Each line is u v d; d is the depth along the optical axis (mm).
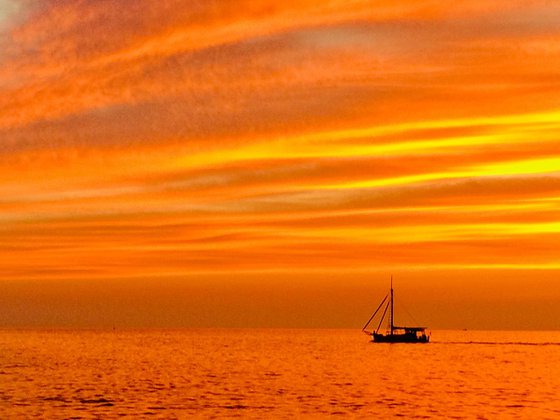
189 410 99625
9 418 93062
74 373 157625
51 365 182000
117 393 118562
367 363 193125
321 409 100875
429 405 105438
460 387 130250
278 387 128625
